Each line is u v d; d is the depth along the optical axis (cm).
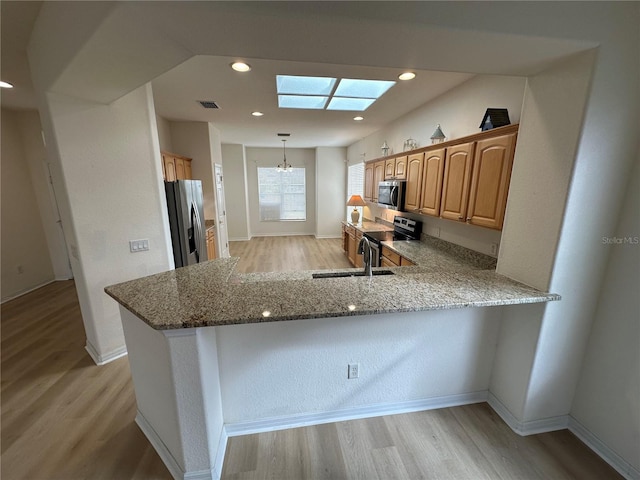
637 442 147
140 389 171
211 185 500
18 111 399
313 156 831
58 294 397
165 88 301
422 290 159
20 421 185
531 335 166
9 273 383
